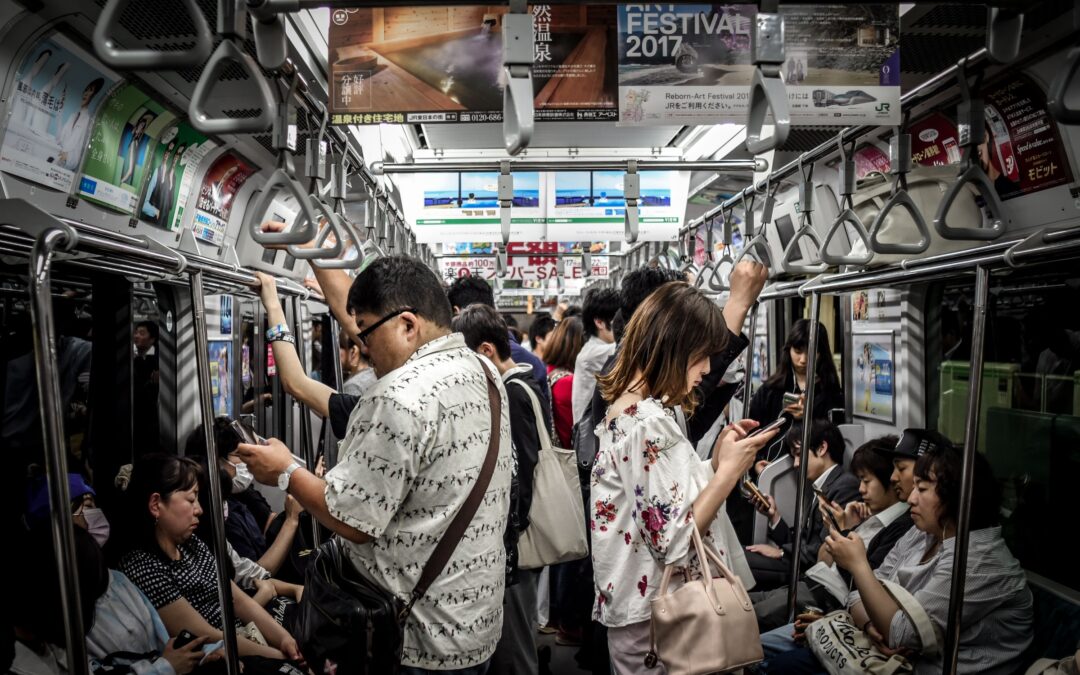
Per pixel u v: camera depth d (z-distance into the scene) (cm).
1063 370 252
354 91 265
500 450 182
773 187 305
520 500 261
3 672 193
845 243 362
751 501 339
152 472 242
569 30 268
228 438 295
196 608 248
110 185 271
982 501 216
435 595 164
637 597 180
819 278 256
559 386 452
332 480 155
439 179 519
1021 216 262
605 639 301
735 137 398
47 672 198
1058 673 172
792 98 231
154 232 317
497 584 177
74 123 242
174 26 219
